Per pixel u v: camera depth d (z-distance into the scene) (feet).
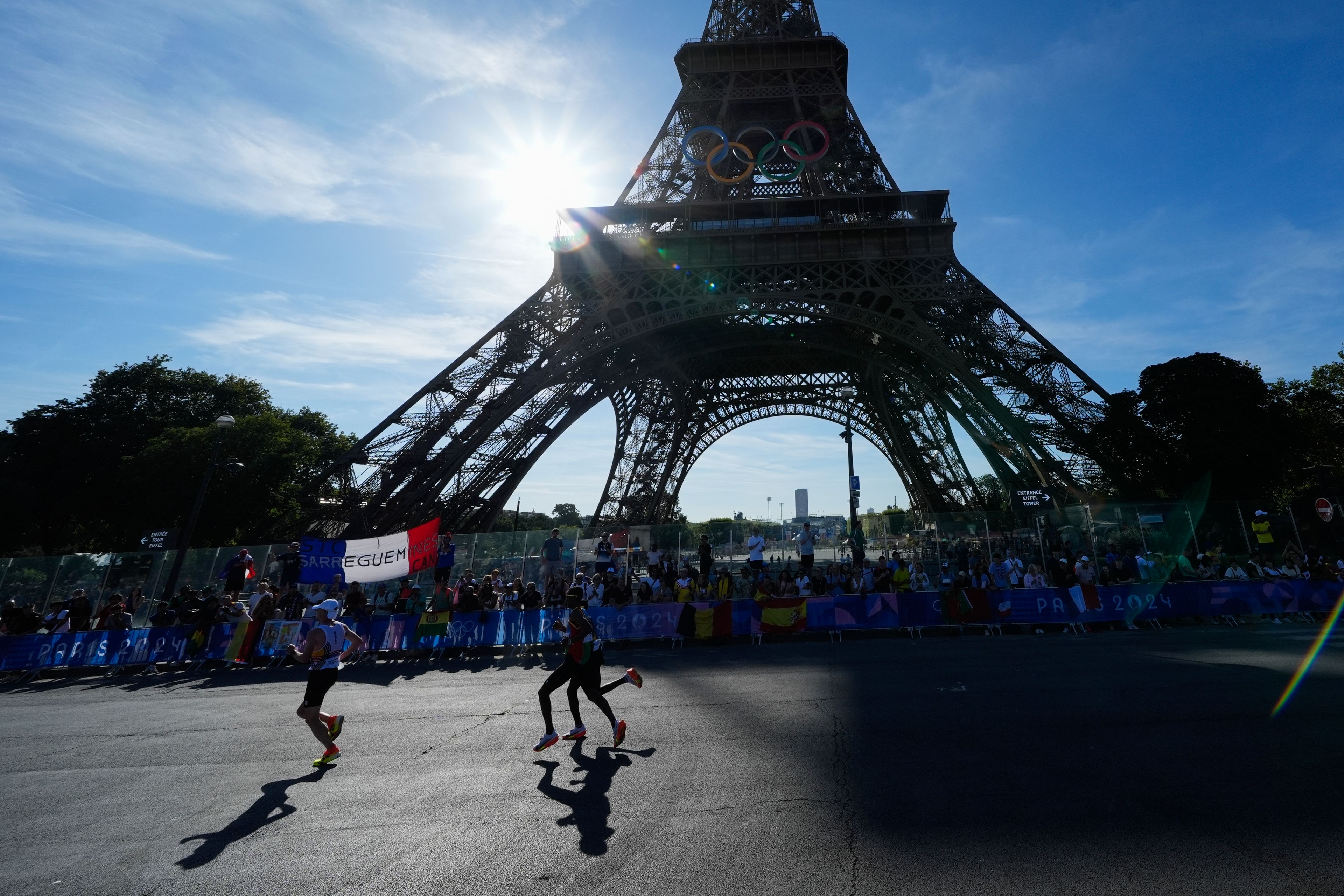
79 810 27.35
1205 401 123.24
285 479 160.86
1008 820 22.29
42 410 177.27
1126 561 83.41
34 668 73.77
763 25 178.60
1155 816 22.12
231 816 26.05
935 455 207.10
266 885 19.72
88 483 168.35
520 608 79.25
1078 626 74.38
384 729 40.45
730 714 39.65
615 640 76.33
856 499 125.29
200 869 21.07
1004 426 124.47
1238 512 90.22
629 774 29.19
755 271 134.82
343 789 29.04
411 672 64.13
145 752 36.88
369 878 19.89
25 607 84.74
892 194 138.10
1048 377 124.06
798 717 38.14
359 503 118.21
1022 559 89.81
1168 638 65.21
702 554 93.76
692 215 147.33
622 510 185.98
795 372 215.51
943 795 24.90
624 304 133.69
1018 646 63.46
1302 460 132.05
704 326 165.07
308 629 75.77
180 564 87.92
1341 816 21.58
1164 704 37.83
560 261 140.87
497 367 129.80
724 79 169.89
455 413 125.70
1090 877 18.01
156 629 76.28
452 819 24.66
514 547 91.09
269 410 212.23
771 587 82.64
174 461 147.64
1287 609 75.46
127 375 188.24
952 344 129.49
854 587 84.12
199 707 50.31
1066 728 33.60
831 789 26.09
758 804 24.75
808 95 162.81
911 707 39.47
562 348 130.00
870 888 17.85
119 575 92.73
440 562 87.04
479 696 50.49
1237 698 38.37
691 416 229.04
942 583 85.35
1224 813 22.11
